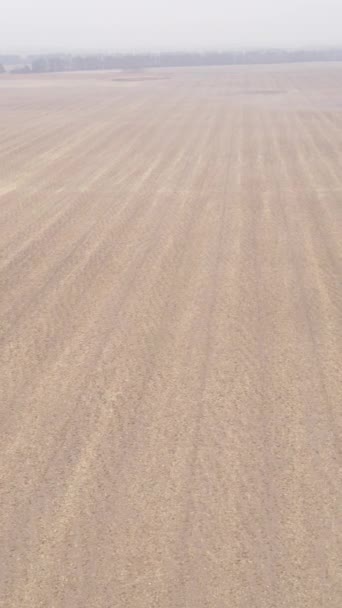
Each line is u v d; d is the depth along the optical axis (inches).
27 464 272.2
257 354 357.1
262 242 538.3
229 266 486.3
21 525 239.3
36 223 599.2
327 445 280.4
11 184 753.6
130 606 206.4
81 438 288.2
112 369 344.2
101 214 622.5
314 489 254.4
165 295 435.5
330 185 720.3
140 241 543.8
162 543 229.6
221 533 233.5
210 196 679.7
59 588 213.0
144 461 272.1
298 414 302.4
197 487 256.2
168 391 322.7
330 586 211.9
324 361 349.1
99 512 244.5
